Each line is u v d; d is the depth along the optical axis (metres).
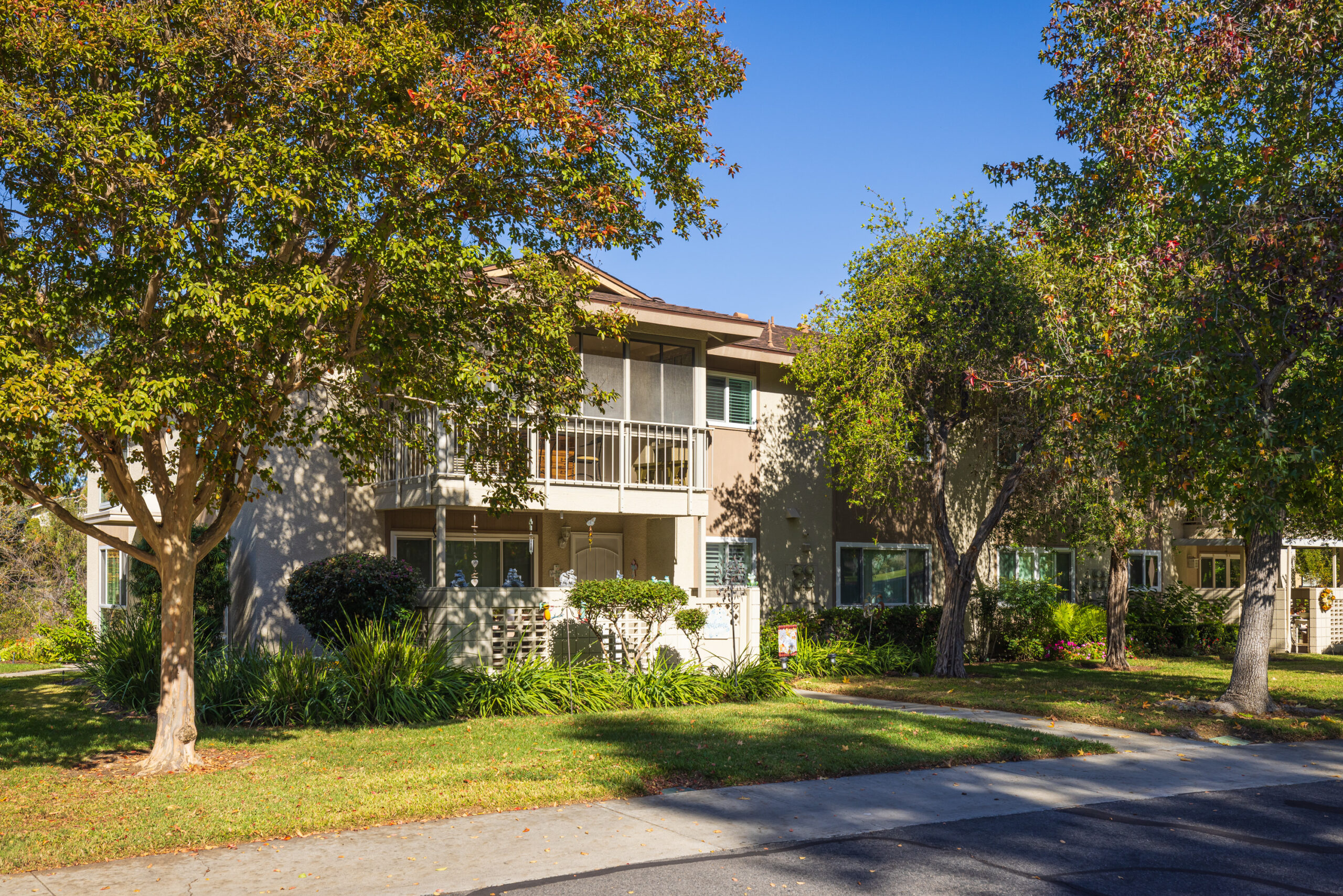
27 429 7.89
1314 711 14.95
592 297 17.94
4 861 6.62
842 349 18.91
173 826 7.44
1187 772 10.36
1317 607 29.84
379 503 18.06
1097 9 13.37
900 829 7.79
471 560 19.58
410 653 13.38
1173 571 30.36
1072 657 24.20
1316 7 12.14
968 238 18.38
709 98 11.63
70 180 8.63
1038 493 21.03
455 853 6.97
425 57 9.30
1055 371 14.28
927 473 24.22
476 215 10.22
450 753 10.33
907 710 15.20
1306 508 16.19
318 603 15.05
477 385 9.88
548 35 10.05
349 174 9.71
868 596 23.50
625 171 10.78
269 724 12.35
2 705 14.19
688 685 15.16
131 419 7.83
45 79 8.66
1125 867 6.85
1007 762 10.66
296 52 9.04
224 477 10.34
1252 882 6.54
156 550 10.03
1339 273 11.86
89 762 10.11
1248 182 13.54
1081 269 15.03
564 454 17.75
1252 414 12.22
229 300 8.34
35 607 30.03
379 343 10.19
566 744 10.93
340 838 7.35
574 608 15.83
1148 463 13.45
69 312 8.57
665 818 8.02
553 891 6.20
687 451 19.09
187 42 8.89
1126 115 13.41
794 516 22.23
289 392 10.19
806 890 6.28
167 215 8.48
